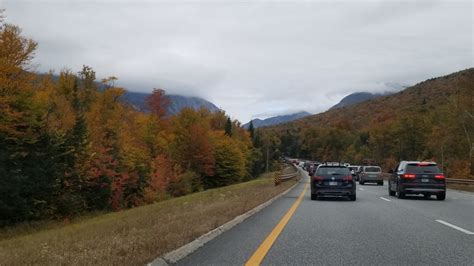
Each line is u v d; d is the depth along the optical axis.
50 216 37.91
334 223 13.65
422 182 24.66
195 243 9.55
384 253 8.87
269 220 14.40
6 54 32.09
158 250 8.37
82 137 43.91
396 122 96.44
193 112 90.06
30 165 36.38
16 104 34.03
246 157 117.12
